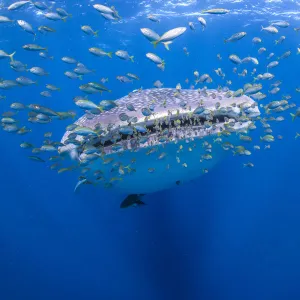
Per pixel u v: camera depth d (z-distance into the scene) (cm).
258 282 1309
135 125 466
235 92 542
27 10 1346
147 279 1380
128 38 1608
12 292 1428
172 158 540
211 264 1370
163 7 1339
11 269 1509
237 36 627
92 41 1631
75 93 2045
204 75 651
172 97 571
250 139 594
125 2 1305
